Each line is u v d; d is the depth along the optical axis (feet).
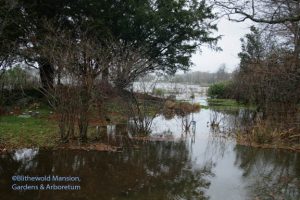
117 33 66.59
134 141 40.81
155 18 70.38
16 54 54.75
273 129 45.29
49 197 21.86
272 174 29.68
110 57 46.68
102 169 28.50
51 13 60.64
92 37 55.57
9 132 37.37
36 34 55.16
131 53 51.52
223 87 135.13
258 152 38.42
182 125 53.06
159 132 48.67
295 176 29.17
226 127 55.16
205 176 28.37
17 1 52.11
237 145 41.81
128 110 45.91
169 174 28.35
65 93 35.29
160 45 82.33
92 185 24.50
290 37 44.11
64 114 35.53
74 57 35.63
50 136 37.47
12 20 52.37
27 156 30.83
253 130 44.57
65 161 30.09
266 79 50.80
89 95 36.06
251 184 26.61
